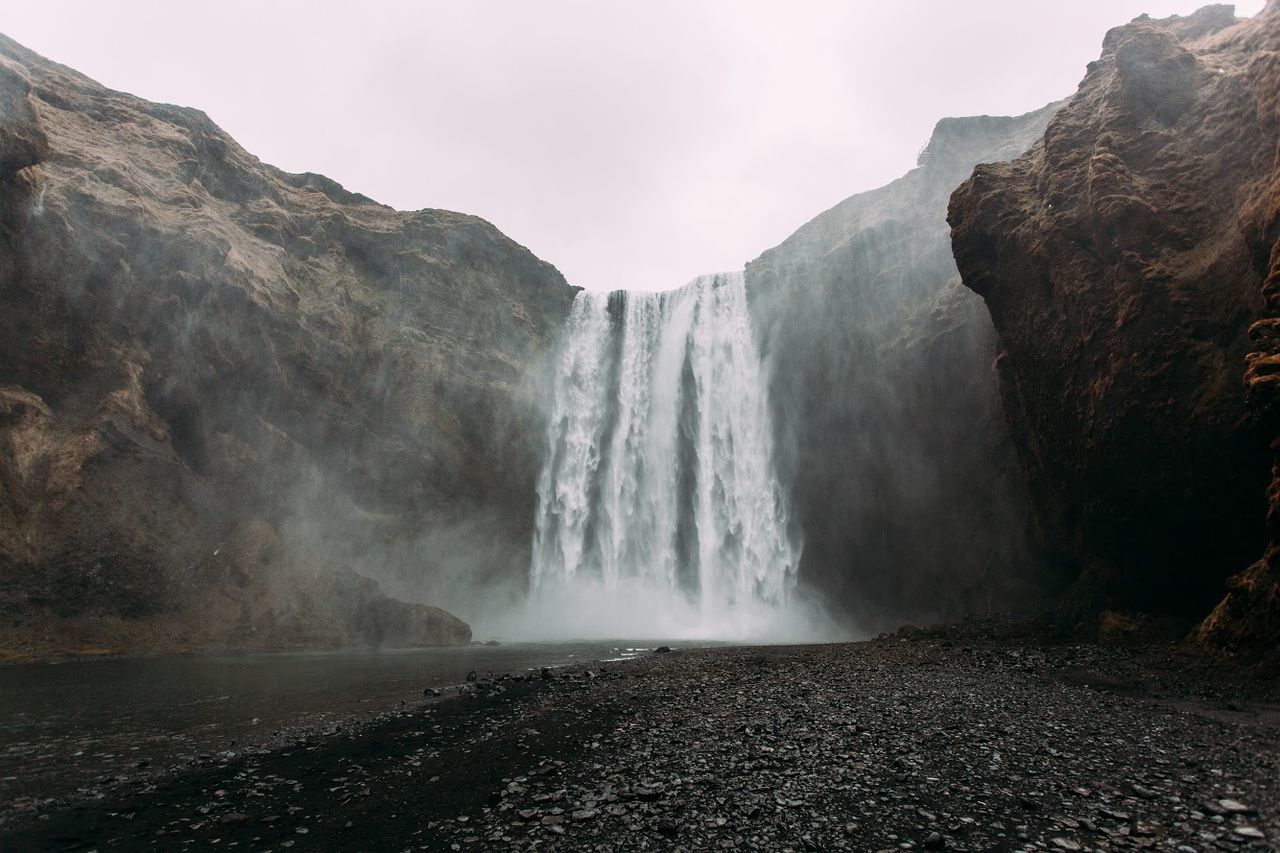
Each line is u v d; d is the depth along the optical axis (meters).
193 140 37.78
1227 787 7.44
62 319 27.11
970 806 7.19
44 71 33.78
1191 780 7.74
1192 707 11.71
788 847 6.34
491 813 7.52
